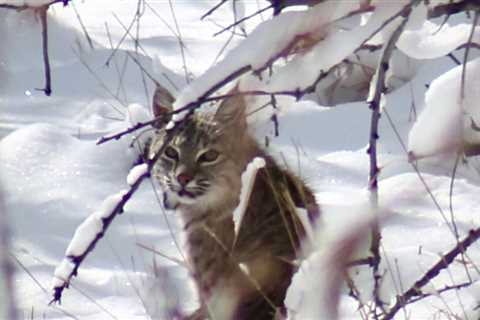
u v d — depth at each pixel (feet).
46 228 49.67
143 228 49.26
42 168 54.85
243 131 43.57
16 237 48.57
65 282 29.22
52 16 76.13
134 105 59.00
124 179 54.49
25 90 66.59
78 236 29.09
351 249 22.62
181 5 86.17
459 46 29.68
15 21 72.23
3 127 61.00
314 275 28.30
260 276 42.24
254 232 42.45
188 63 70.59
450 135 28.63
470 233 29.66
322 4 25.66
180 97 25.98
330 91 66.90
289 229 40.34
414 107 61.00
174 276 44.68
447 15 27.91
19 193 52.31
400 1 25.64
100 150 56.39
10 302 20.59
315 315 28.07
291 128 61.62
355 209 24.34
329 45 25.81
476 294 39.34
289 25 25.52
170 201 44.37
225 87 33.58
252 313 42.42
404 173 53.26
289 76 26.09
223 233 43.11
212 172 43.37
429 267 42.88
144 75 66.49
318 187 53.01
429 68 65.72
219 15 82.89
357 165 55.52
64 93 66.28
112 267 45.78
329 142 60.18
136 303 41.55
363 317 34.91
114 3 86.89
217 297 42.91
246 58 25.57
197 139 43.39
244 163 43.47
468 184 52.80
